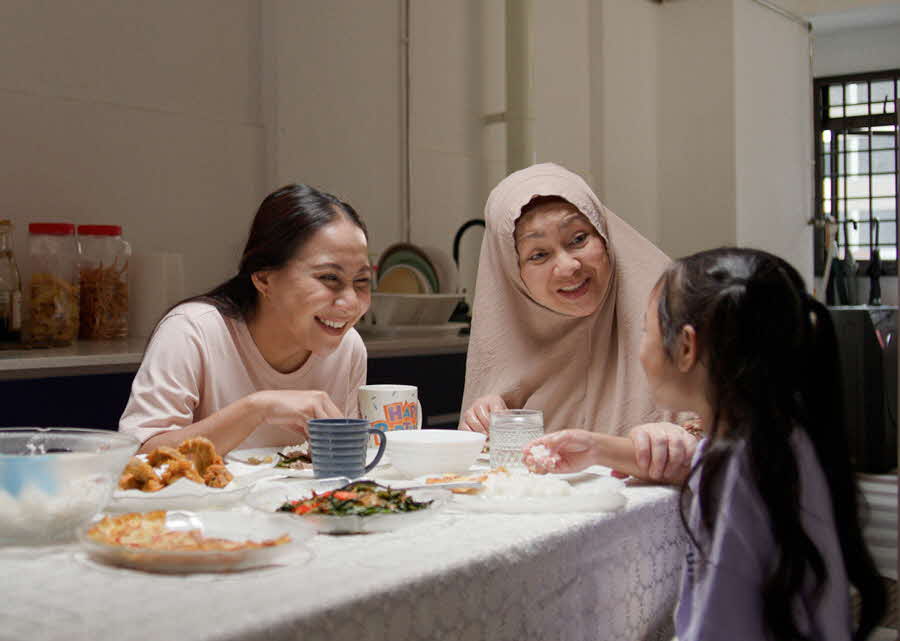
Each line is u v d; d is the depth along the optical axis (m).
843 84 6.04
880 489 2.79
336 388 1.87
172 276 2.88
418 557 0.92
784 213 5.72
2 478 0.93
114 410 2.35
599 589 1.12
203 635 0.70
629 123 5.10
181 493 1.10
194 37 3.08
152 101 2.98
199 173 3.10
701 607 0.93
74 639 0.69
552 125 4.53
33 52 2.70
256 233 1.69
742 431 0.95
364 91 3.63
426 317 3.28
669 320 1.03
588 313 1.79
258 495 1.12
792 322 0.97
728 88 5.18
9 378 2.15
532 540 1.01
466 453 1.39
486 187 4.18
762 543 0.93
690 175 5.30
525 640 0.99
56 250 2.53
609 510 1.16
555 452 1.33
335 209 1.67
